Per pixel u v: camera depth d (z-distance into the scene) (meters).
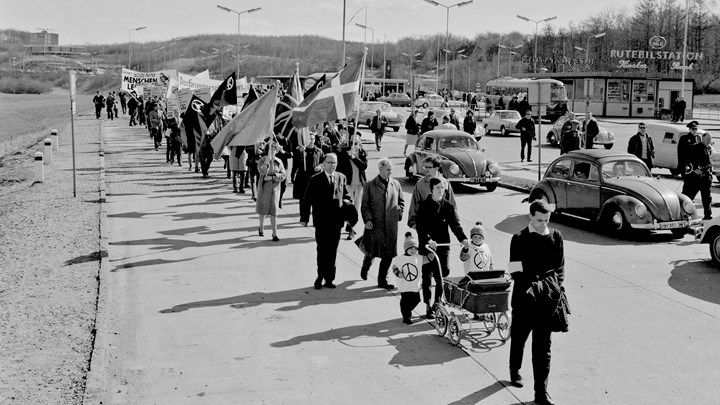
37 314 9.88
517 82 58.97
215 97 25.05
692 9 110.31
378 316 10.01
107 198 20.66
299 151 17.78
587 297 11.05
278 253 13.80
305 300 10.76
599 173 16.16
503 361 8.38
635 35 118.56
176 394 7.42
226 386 7.64
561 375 8.03
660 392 7.59
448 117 31.69
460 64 162.00
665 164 25.91
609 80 59.59
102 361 8.12
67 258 13.26
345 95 16.69
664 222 15.00
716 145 35.72
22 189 23.81
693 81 59.44
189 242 14.77
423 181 9.96
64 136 45.94
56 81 197.88
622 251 14.24
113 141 41.41
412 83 57.62
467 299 8.70
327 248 11.30
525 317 7.43
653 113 59.66
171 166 29.09
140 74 54.22
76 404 7.02
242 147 21.22
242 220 17.22
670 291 11.39
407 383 7.75
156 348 8.73
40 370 7.88
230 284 11.62
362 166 15.77
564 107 54.56
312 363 8.29
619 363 8.40
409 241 9.62
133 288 11.36
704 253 14.08
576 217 18.03
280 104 21.83
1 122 67.25
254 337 9.14
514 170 27.52
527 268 7.35
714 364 8.38
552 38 136.00
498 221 17.47
